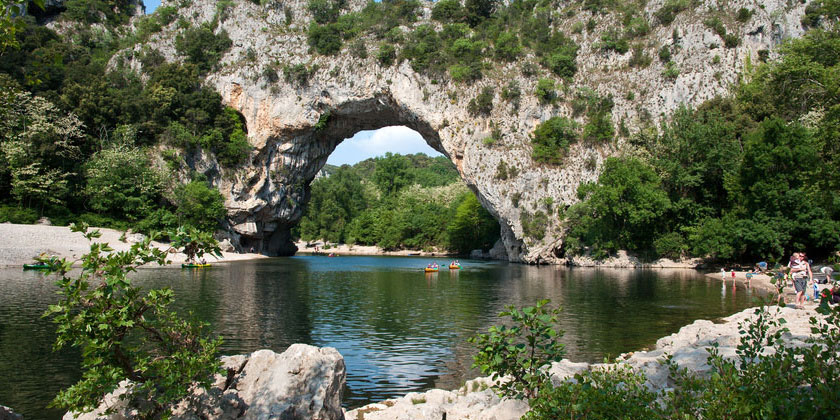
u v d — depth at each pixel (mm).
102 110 61812
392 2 76938
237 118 71125
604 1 71938
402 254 96188
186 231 7273
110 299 6664
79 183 57938
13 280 33094
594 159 61312
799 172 41781
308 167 77188
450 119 65250
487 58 68250
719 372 6352
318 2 76125
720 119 53281
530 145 63656
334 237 109188
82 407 6773
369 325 20938
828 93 37375
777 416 4902
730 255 45562
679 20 65000
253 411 7305
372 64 67875
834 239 39406
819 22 60406
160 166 63375
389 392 12617
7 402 11383
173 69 69062
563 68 66125
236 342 17578
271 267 52781
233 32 74750
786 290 27719
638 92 63625
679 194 54406
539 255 60750
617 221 56500
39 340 16938
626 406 5820
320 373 7789
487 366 7418
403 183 121125
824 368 5355
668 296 28781
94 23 83875
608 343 17156
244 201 69938
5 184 53250
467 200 85375
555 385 8766
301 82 70000
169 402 7328
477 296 30234
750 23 61844
